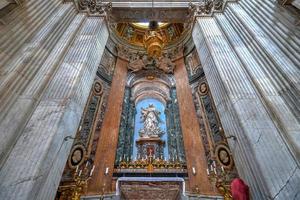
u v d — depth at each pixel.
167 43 11.33
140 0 7.91
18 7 4.33
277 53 4.04
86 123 6.66
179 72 9.93
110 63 9.57
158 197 5.42
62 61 4.65
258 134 3.32
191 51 9.88
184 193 5.53
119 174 6.25
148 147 7.59
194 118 7.68
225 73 4.65
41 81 3.89
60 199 4.61
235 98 4.01
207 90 7.76
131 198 5.38
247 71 4.31
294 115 3.29
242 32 5.12
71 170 5.37
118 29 11.04
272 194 2.67
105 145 6.81
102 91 8.17
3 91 3.22
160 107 9.80
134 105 9.20
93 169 5.57
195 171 6.31
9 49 3.72
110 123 7.56
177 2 7.91
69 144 4.00
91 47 5.40
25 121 3.37
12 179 2.73
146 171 6.38
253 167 3.17
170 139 7.81
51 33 4.84
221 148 6.02
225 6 6.42
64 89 4.12
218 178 5.19
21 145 3.10
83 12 6.63
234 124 3.96
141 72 10.26
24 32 4.21
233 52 5.05
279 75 3.81
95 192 5.48
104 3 7.31
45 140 3.22
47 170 3.13
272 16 4.59
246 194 2.78
